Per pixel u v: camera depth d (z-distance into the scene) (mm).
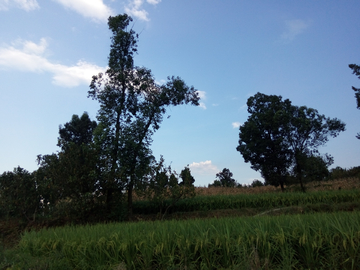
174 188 20156
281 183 30250
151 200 20469
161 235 8656
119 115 20172
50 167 18875
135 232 9414
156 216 20703
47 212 19344
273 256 7344
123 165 19203
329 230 7645
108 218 18781
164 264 7855
